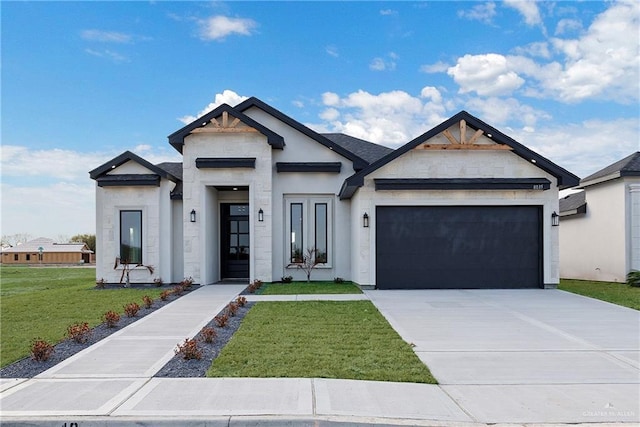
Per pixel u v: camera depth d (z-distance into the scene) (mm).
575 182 12875
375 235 13039
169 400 4258
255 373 5047
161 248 14680
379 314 8766
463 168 13117
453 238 13148
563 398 4383
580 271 17406
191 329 7617
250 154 14383
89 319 8492
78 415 3920
